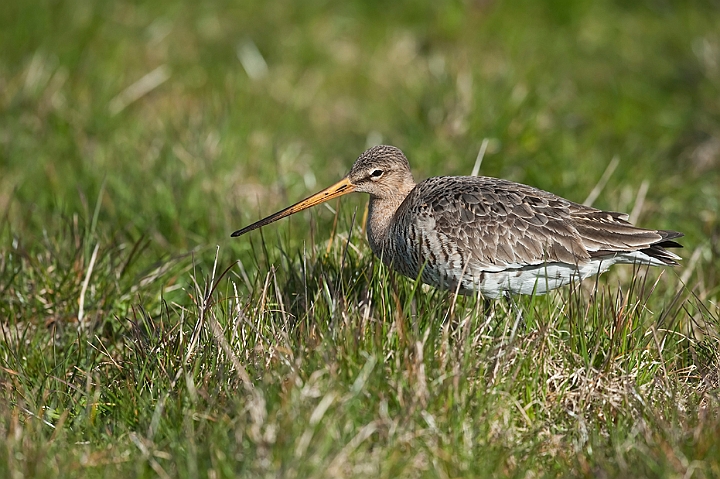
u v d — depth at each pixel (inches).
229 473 343.0
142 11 805.2
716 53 776.3
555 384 400.8
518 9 861.8
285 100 765.9
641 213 612.4
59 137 671.8
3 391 424.5
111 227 572.7
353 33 837.2
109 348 476.4
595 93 787.4
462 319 421.1
